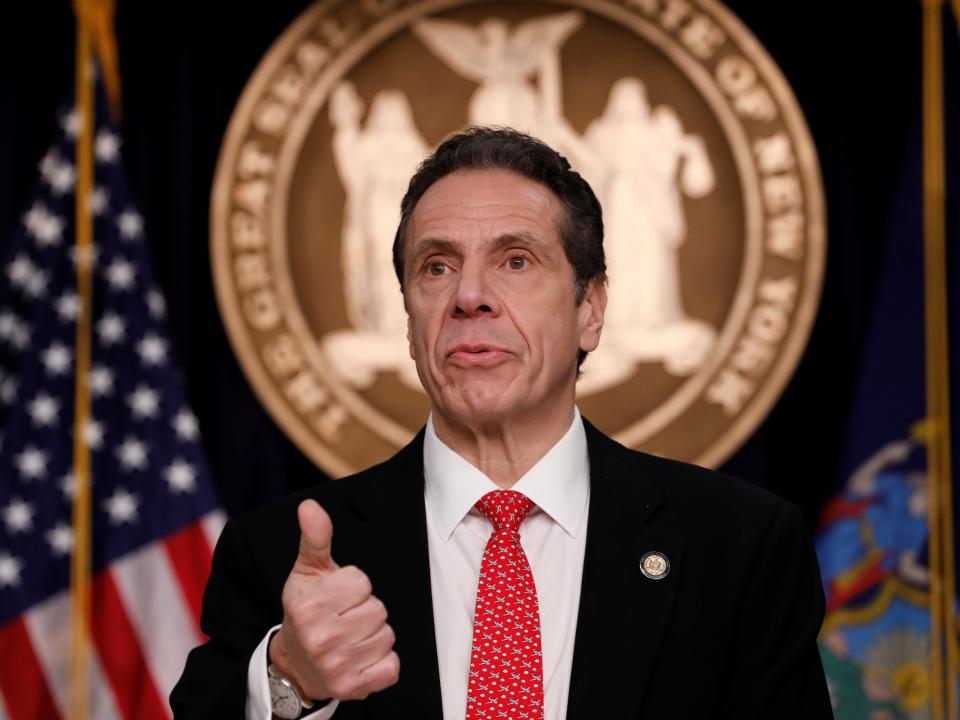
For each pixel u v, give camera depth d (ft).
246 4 29.96
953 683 27.99
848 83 29.58
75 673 28.04
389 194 29.71
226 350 29.19
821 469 28.76
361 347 29.40
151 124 29.66
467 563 11.42
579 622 10.87
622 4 29.91
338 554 11.60
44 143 29.55
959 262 28.84
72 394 28.89
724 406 28.99
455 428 11.68
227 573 11.97
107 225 29.30
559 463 11.60
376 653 9.15
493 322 11.20
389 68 29.94
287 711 9.54
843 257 29.19
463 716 10.69
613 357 29.30
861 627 28.25
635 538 11.32
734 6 29.96
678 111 29.68
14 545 28.37
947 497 28.27
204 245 29.43
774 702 10.75
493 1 30.12
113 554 28.50
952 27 29.55
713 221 29.43
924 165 29.14
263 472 29.01
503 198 11.50
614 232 29.55
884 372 28.71
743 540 11.41
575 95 29.89
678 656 10.81
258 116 29.55
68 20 29.78
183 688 11.05
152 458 28.78
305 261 29.48
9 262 29.17
